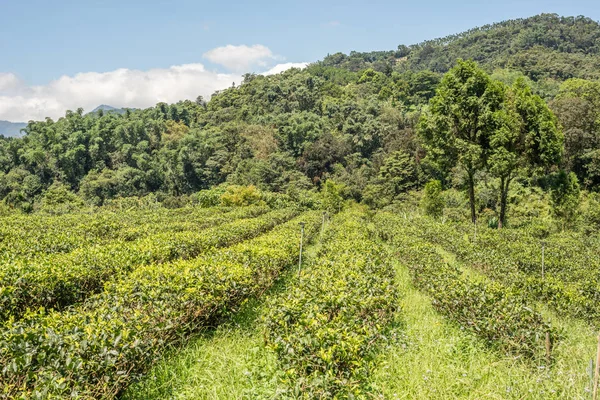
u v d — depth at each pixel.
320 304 6.95
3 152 78.62
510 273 11.95
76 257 10.14
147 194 69.88
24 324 5.31
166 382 5.76
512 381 6.03
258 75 134.38
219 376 6.00
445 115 29.61
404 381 5.97
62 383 4.22
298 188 61.03
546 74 100.25
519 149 29.61
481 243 20.03
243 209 37.94
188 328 7.16
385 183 57.03
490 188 42.62
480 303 7.79
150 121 89.19
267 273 10.50
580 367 6.44
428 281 10.73
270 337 6.27
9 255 10.61
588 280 11.25
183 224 22.19
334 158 73.56
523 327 6.93
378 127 78.50
